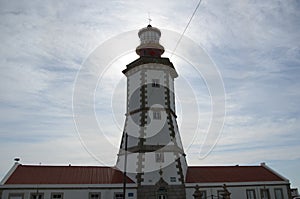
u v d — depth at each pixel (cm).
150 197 2938
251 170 3809
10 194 2833
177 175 3077
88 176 3180
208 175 3534
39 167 3241
